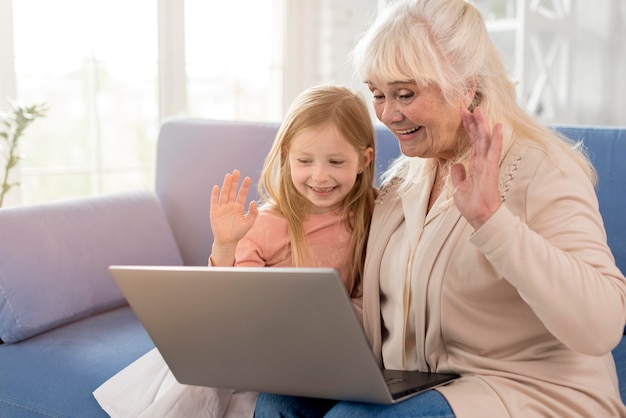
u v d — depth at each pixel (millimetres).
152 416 1693
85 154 3281
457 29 1540
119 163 3381
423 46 1505
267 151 2467
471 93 1570
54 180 3207
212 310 1439
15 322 2102
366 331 1743
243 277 1369
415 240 1645
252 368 1496
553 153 1542
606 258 1399
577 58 4141
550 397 1471
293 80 3881
